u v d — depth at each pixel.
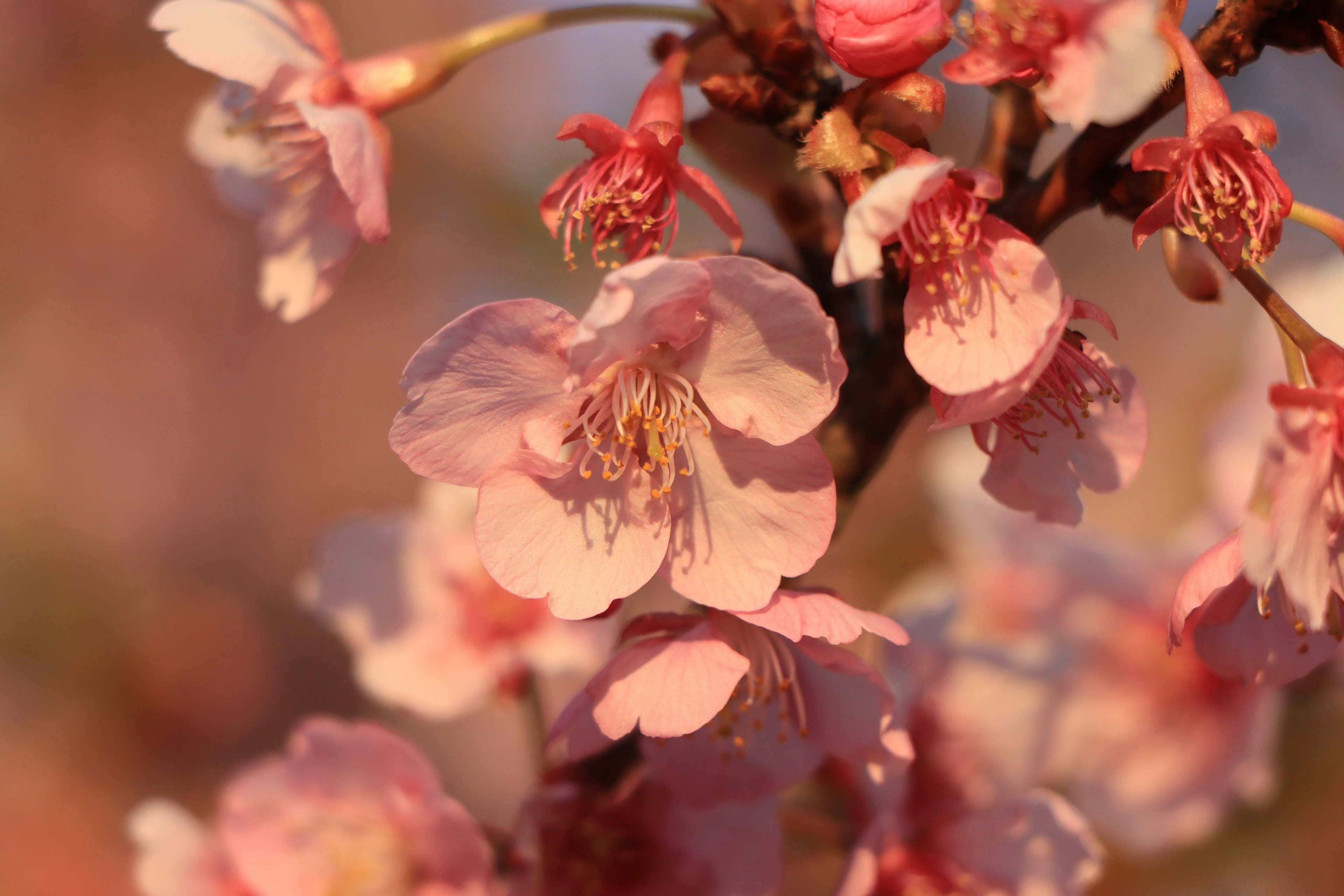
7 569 0.90
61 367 1.12
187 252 1.21
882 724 0.26
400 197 0.90
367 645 0.31
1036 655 0.31
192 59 0.27
